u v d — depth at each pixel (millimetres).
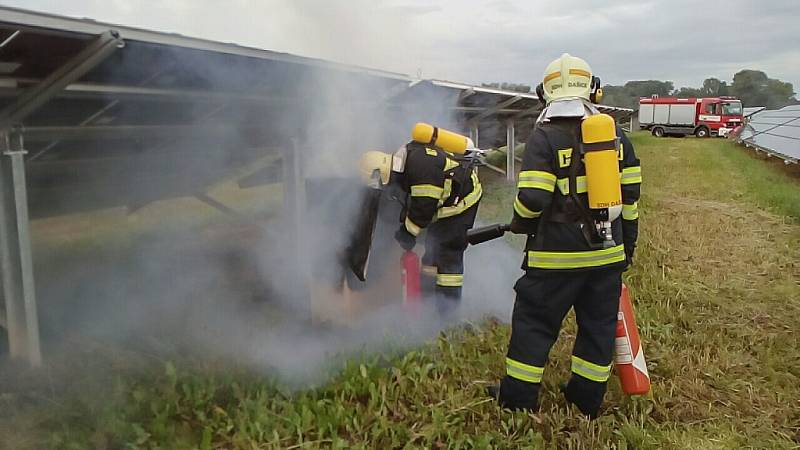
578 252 2500
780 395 3041
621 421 2762
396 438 2486
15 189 2852
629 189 2625
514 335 2727
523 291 2635
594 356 2666
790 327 4074
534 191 2459
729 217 8203
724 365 3361
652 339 3709
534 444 2453
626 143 2627
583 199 2473
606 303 2629
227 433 2469
